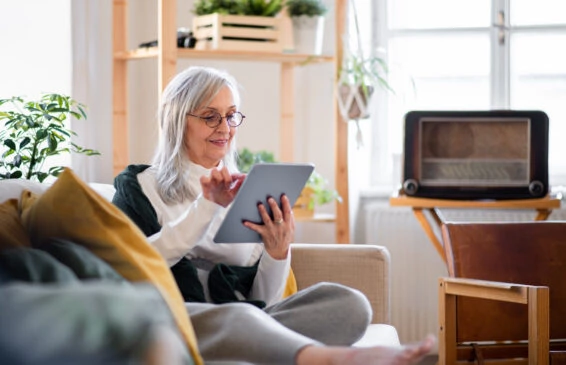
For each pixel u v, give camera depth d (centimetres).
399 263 469
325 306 222
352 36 482
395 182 493
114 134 405
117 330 121
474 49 488
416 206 395
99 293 124
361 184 489
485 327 310
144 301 129
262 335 188
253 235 249
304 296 227
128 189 261
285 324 220
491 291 284
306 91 477
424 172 396
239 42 388
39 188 237
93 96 402
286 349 183
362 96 418
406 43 491
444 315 300
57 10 390
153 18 446
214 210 241
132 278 182
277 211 242
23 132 343
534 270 320
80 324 119
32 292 121
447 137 394
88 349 118
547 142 391
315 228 474
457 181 393
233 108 276
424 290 468
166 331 130
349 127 457
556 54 483
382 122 498
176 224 242
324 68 475
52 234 188
